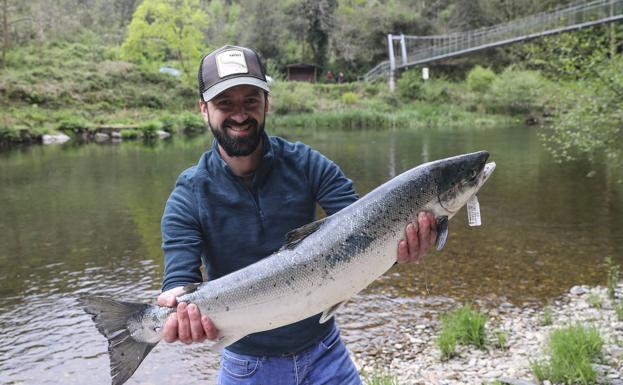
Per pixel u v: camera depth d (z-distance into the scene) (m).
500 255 9.38
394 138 33.69
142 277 8.91
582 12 29.94
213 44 73.06
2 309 7.59
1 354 6.24
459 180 2.50
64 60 53.19
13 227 12.40
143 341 2.43
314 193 2.70
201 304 2.37
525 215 12.39
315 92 59.78
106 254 10.22
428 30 76.19
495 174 18.56
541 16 43.41
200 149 29.55
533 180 17.17
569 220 11.80
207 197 2.54
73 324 7.05
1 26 53.03
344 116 46.94
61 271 9.25
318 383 2.68
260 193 2.55
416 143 30.02
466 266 8.82
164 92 51.78
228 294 2.39
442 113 52.38
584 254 9.30
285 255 2.45
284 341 2.61
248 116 2.41
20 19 54.03
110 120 42.66
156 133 38.97
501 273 8.42
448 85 61.94
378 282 8.18
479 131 39.31
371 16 75.62
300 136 36.09
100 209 14.16
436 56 58.62
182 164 22.92
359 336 6.29
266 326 2.46
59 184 18.11
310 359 2.67
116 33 76.75
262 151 2.52
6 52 49.69
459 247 9.95
